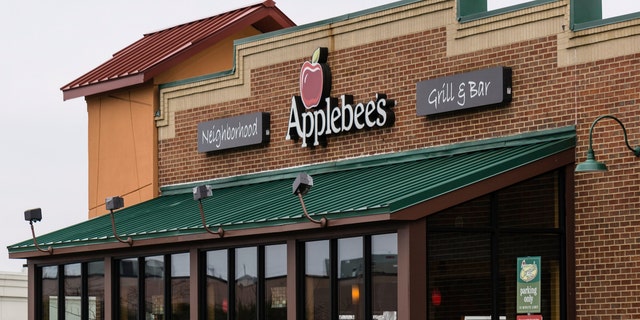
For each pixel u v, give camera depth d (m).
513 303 21.62
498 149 23.38
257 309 24.28
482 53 23.92
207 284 25.59
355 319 22.05
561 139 22.38
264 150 28.45
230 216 24.80
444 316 21.03
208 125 29.66
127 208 30.56
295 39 27.81
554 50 22.69
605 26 21.91
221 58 32.62
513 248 21.72
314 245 23.06
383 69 25.80
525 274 21.77
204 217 25.33
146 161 31.27
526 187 21.91
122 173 32.00
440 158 24.33
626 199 21.47
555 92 22.66
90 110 33.06
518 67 23.27
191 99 30.41
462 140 24.12
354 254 22.12
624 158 21.55
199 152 29.97
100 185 32.59
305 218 22.14
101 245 26.98
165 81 31.41
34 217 28.41
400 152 25.23
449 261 21.12
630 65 21.55
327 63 27.00
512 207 21.73
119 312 27.64
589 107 22.11
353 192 23.16
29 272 29.84
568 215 22.16
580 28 22.27
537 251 21.94
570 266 22.06
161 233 25.53
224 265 25.19
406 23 25.41
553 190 22.17
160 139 31.14
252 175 28.61
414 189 21.27
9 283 43.59
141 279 27.12
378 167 25.53
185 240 25.02
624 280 21.44
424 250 20.80
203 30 33.06
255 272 24.45
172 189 30.70
